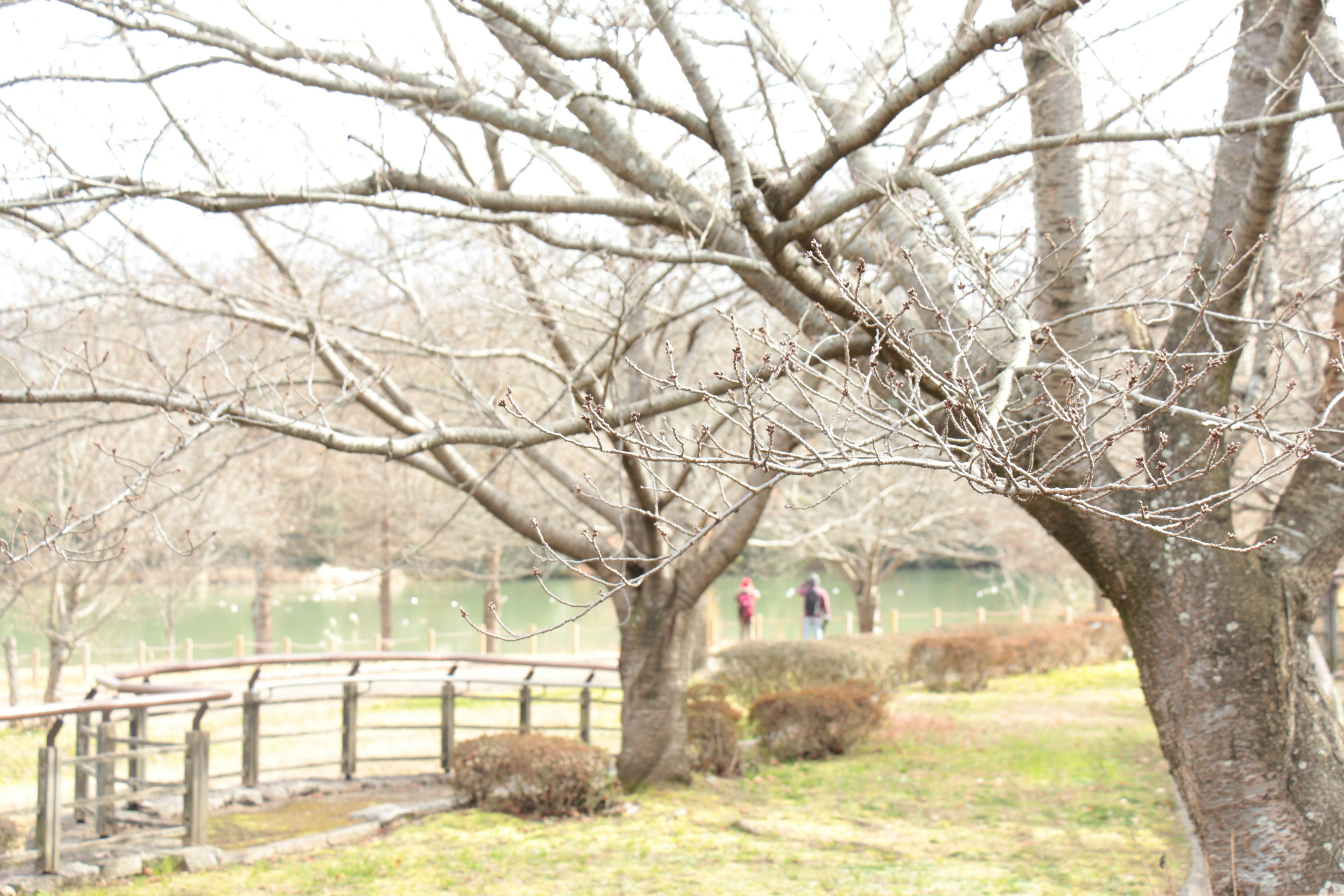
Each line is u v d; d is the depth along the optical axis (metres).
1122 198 7.80
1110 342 5.89
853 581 21.92
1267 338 5.30
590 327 6.48
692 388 2.91
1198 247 5.26
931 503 20.02
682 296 8.45
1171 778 9.16
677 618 8.95
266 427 4.90
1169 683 4.93
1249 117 5.00
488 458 13.79
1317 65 5.08
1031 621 24.23
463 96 5.41
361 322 8.05
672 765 9.00
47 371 8.02
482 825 7.74
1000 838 7.51
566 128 5.63
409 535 20.03
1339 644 15.59
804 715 10.55
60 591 13.83
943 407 3.11
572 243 5.46
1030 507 5.05
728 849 7.13
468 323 8.86
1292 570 4.94
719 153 5.12
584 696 9.70
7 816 7.41
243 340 8.86
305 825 7.79
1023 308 3.46
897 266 5.20
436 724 10.98
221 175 5.25
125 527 4.96
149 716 7.79
